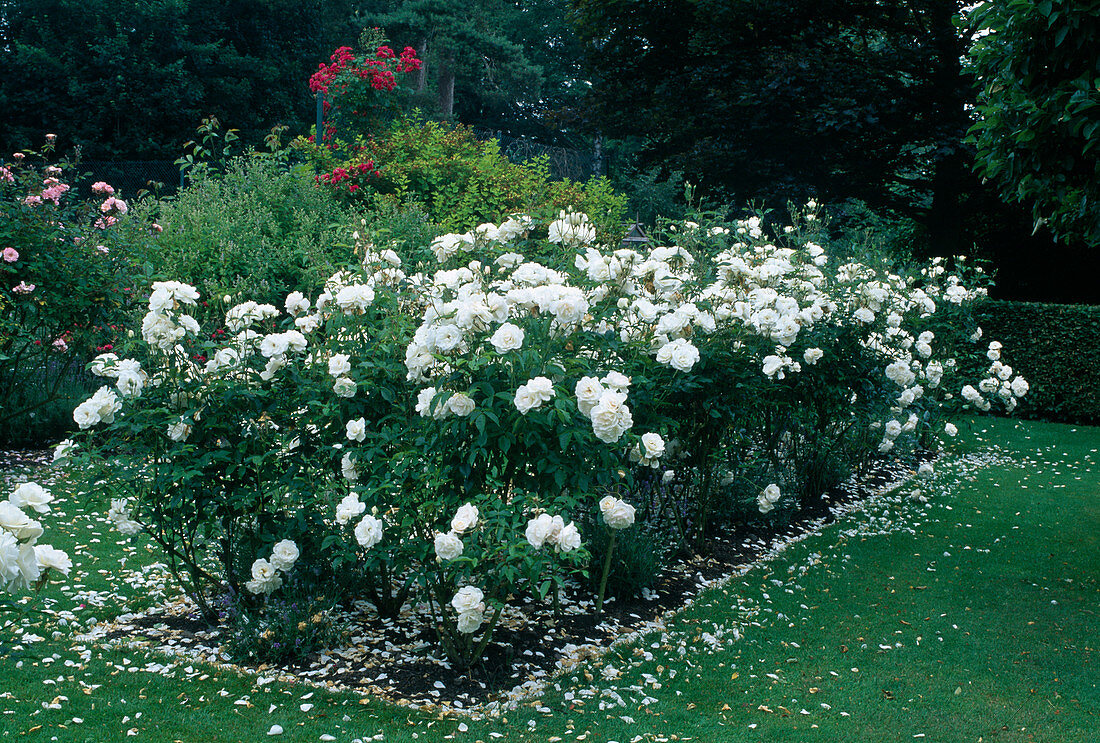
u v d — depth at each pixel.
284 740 3.03
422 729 3.18
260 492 3.79
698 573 5.15
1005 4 4.82
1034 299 15.08
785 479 6.45
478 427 3.38
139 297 4.81
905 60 14.00
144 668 3.55
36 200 6.71
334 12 29.19
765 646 4.12
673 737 3.19
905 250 16.75
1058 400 11.52
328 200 10.02
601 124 17.67
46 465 6.80
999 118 4.99
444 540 3.28
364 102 12.91
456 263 4.63
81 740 2.95
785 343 5.23
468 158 11.92
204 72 24.81
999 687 3.77
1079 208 4.88
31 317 6.65
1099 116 4.38
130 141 23.66
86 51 24.45
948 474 8.27
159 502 3.84
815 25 15.16
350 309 3.99
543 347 3.71
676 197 24.17
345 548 3.68
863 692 3.67
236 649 3.70
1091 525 6.57
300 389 3.84
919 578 5.23
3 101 22.77
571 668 3.80
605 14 16.50
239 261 8.11
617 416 3.34
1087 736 3.35
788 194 14.40
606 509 3.53
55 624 3.94
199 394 3.78
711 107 15.02
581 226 4.60
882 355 6.76
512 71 28.86
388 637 3.98
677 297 4.97
